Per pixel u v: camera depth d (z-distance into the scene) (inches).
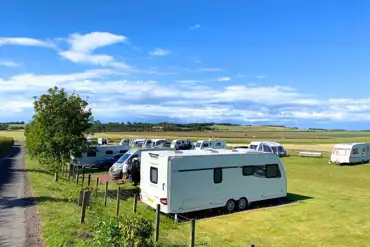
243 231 497.7
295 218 574.6
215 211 627.2
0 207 520.1
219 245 423.5
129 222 321.4
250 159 652.7
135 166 881.5
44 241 354.3
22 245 341.7
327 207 658.8
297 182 999.6
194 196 577.0
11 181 828.0
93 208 532.4
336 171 1266.0
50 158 877.8
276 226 526.0
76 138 839.7
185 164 570.3
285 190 708.0
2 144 1905.8
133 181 883.4
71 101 847.7
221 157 612.1
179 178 563.2
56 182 820.0
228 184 619.2
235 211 629.0
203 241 437.4
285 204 689.0
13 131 6304.1
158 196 571.8
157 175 578.9
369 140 3907.5
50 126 835.4
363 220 562.9
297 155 1927.9
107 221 328.8
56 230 383.9
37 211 492.7
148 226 327.6
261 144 1828.2
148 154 614.2
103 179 1014.4
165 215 578.2
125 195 742.5
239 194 633.6
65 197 611.8
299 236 476.7
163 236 434.0
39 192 661.9
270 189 682.2
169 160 556.7
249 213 612.1
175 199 557.0
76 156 874.1
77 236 361.7
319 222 549.6
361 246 438.3
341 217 581.3
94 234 344.8
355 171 1261.1
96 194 669.3
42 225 415.5
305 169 1326.3
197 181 581.3
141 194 634.8
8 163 1386.6
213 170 600.7
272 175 687.1
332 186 927.0
